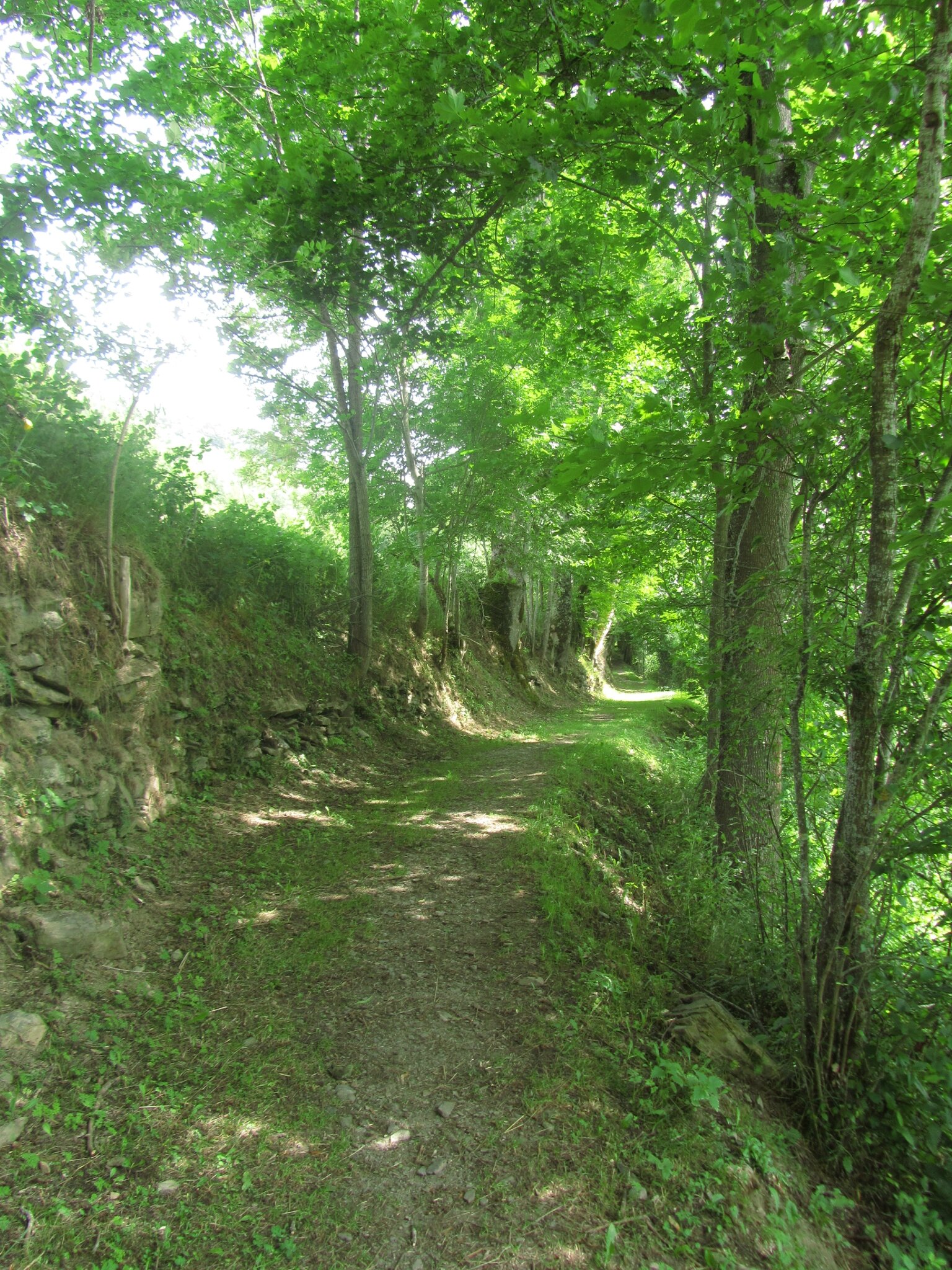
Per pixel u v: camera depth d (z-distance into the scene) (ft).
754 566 21.93
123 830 17.81
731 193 14.66
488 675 61.21
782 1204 10.55
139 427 23.13
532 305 28.22
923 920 14.53
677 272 34.60
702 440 11.96
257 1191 9.57
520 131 14.08
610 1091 12.13
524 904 18.58
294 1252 8.75
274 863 19.74
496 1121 11.18
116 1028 12.10
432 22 17.49
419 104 18.76
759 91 13.21
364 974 14.93
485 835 23.75
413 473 45.83
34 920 13.14
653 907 21.43
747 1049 13.69
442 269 25.32
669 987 16.10
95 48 24.12
